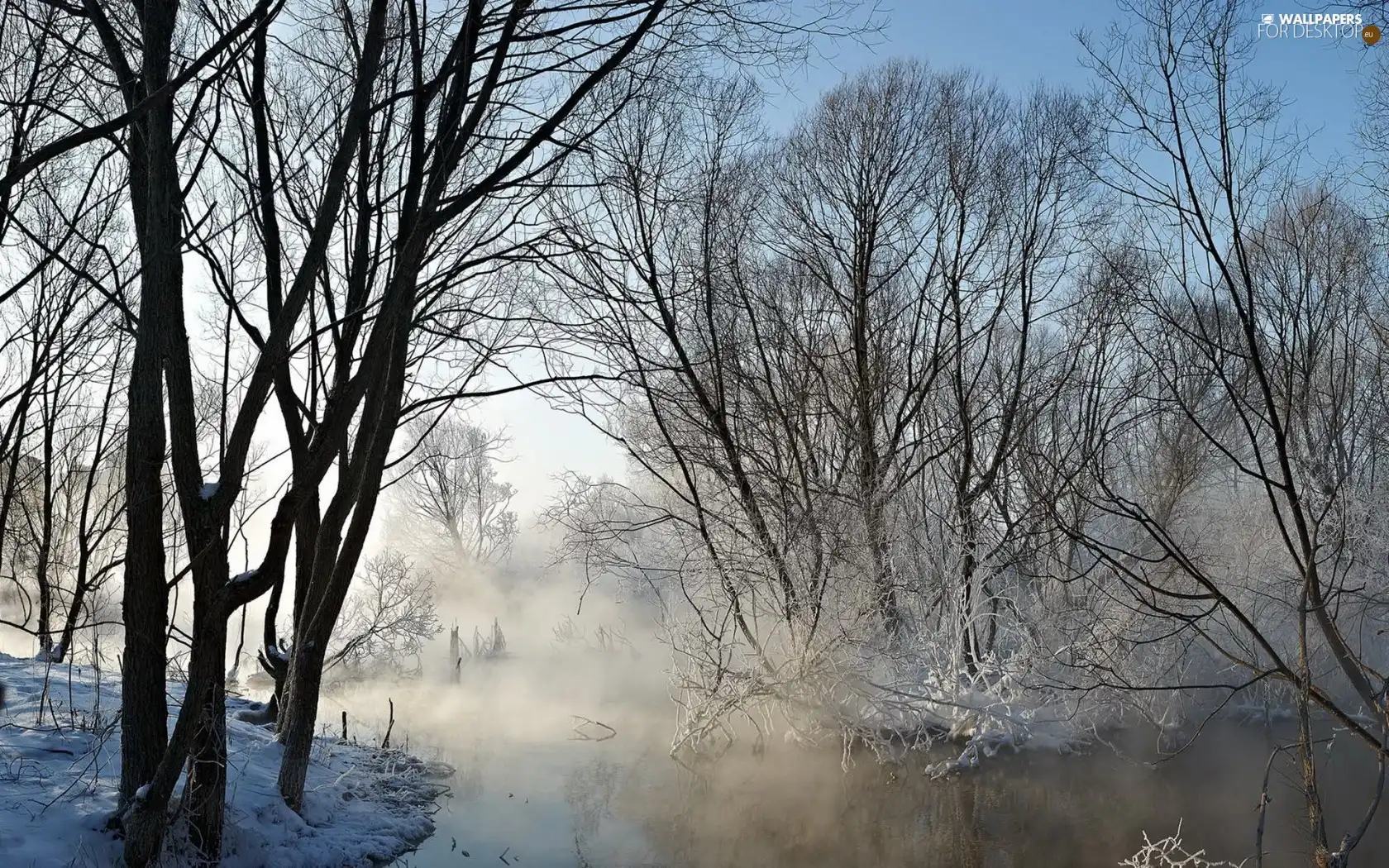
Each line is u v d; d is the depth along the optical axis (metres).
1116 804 14.48
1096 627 16.92
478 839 11.66
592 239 14.80
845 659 15.91
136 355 7.74
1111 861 11.99
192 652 7.59
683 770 15.72
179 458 7.68
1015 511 18.75
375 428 10.68
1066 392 21.08
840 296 19.25
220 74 7.17
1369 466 15.88
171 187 7.95
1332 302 12.69
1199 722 19.17
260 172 10.64
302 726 10.37
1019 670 17.06
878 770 15.89
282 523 7.87
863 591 16.19
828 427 18.73
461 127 9.36
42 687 11.75
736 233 17.72
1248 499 19.89
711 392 17.39
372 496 10.70
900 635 17.91
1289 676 8.49
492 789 14.18
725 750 16.19
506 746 17.19
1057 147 20.17
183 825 8.12
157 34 7.57
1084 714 17.50
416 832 11.53
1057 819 13.70
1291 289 11.89
